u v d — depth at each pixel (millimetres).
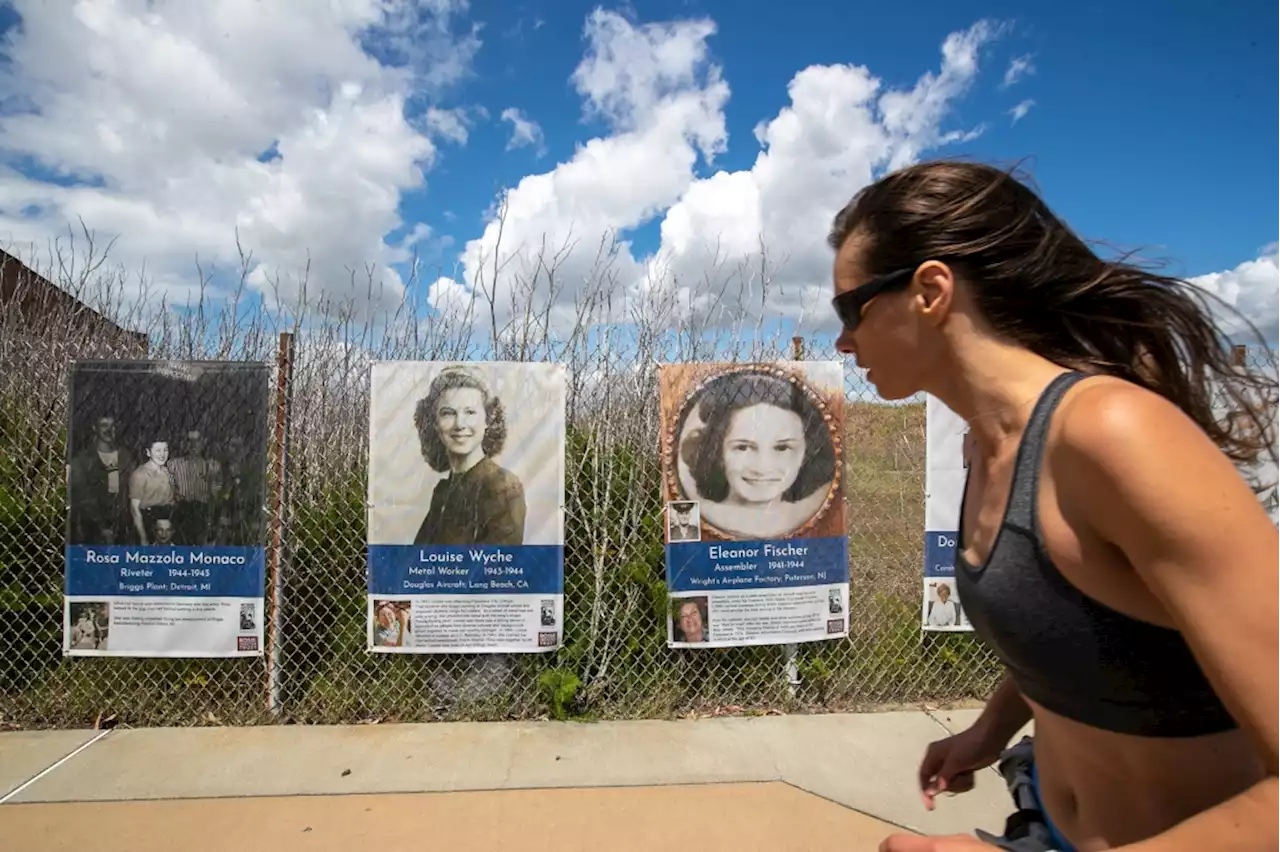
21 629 4184
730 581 4164
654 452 4348
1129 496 758
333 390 4711
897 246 1048
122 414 4051
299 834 3018
